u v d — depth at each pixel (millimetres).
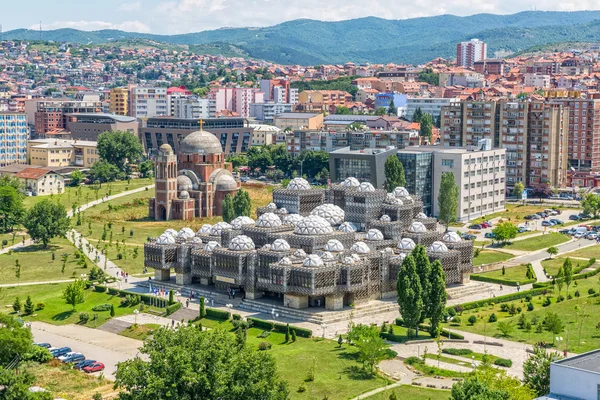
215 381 191625
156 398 187375
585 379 175750
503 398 189000
